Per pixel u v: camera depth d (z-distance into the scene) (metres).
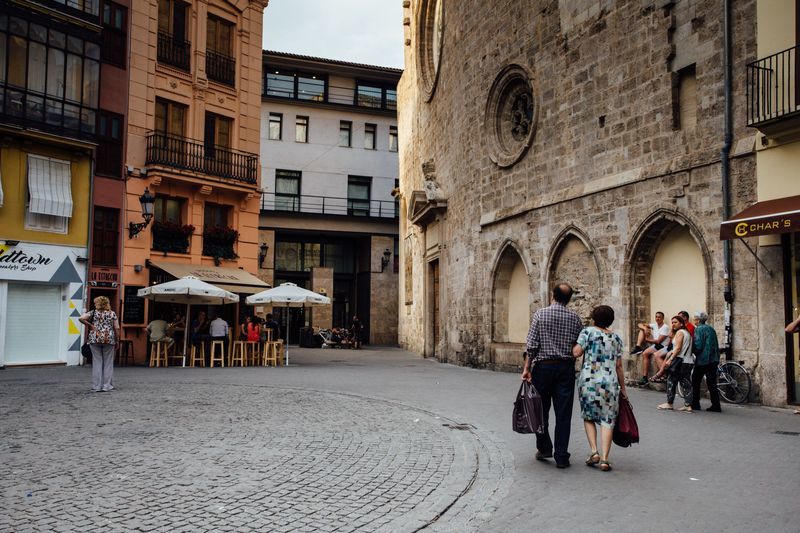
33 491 6.00
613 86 16.66
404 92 38.66
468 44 24.88
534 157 20.02
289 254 45.03
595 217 17.05
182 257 24.91
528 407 7.30
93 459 7.29
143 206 22.80
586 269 17.72
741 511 5.60
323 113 45.16
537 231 19.70
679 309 15.04
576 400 13.38
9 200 20.25
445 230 27.59
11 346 20.38
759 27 12.70
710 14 13.94
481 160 23.41
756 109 12.70
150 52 24.25
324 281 41.22
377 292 43.97
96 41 22.25
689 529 5.15
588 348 7.26
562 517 5.47
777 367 12.09
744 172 12.95
